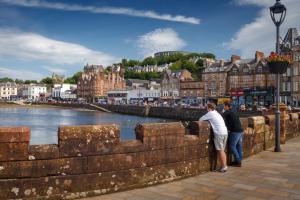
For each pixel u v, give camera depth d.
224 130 8.45
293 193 6.61
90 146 6.16
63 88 197.00
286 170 8.66
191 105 94.88
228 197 6.32
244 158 10.52
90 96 166.62
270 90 82.88
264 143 12.29
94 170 6.21
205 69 105.56
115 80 171.88
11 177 5.49
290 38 77.38
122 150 6.55
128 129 52.69
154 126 7.08
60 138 5.89
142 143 6.88
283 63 11.87
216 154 8.74
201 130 8.23
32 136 39.56
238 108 65.31
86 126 6.14
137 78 199.88
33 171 5.64
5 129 5.43
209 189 6.83
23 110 124.00
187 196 6.34
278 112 11.97
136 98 137.62
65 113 107.69
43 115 93.75
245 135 10.66
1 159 5.41
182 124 7.79
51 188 5.79
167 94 125.00
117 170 6.48
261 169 8.77
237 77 93.44
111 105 120.00
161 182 7.20
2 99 196.88
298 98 74.12
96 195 6.23
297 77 74.38
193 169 7.97
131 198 6.16
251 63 93.31
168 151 7.36
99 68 193.75
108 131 6.38
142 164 6.86
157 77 189.62
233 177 7.86
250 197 6.33
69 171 5.95
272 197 6.35
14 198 5.50
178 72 127.44
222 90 98.81
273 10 11.86
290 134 17.02
